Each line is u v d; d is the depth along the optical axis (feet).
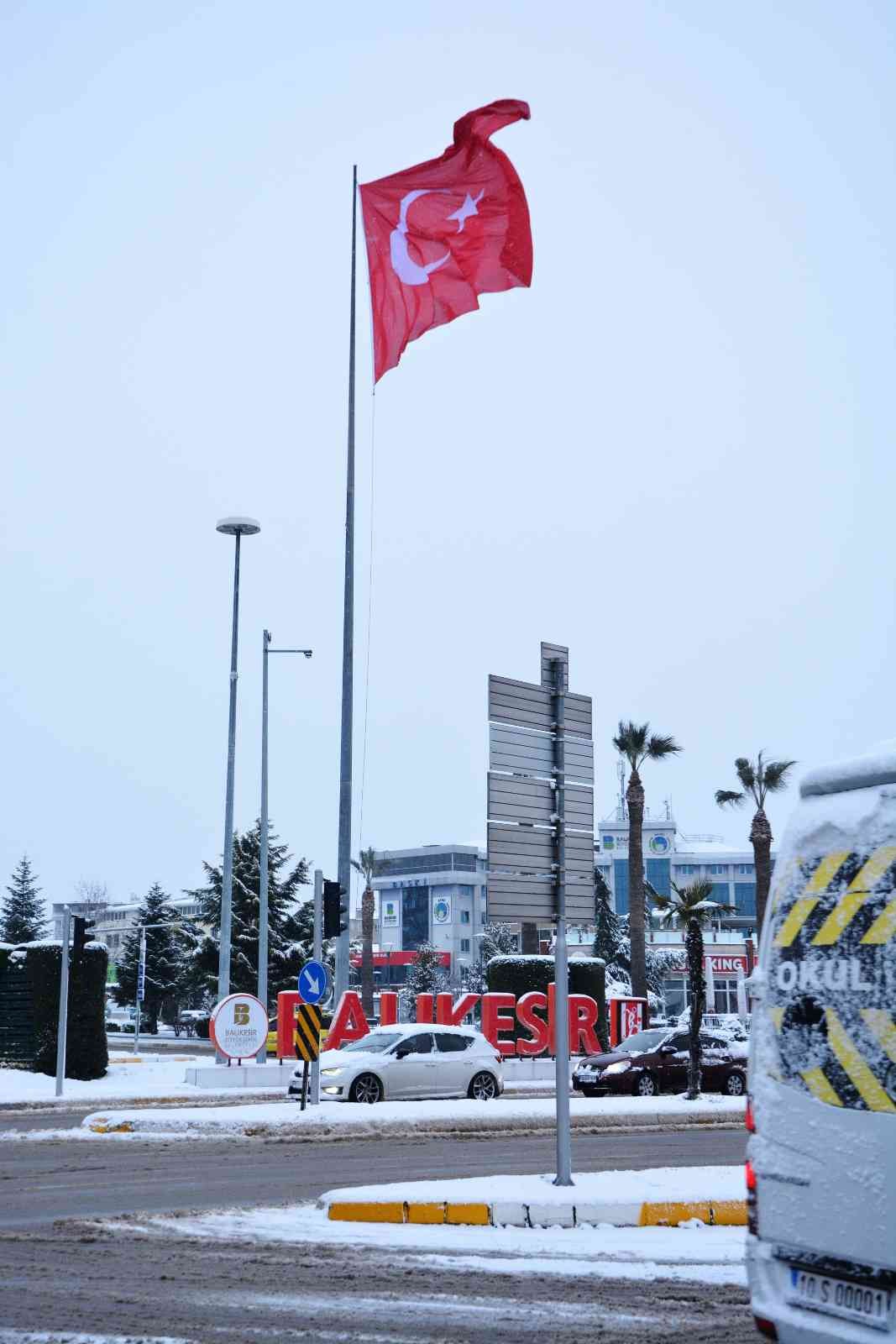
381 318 77.66
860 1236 18.13
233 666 126.93
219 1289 30.71
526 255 77.25
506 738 48.42
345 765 93.25
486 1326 26.84
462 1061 97.35
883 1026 18.31
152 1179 53.42
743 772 191.93
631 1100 92.63
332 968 210.59
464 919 454.40
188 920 267.80
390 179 77.30
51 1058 114.32
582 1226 40.09
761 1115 19.97
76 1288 30.86
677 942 382.83
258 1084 110.11
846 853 19.51
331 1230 39.75
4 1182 52.39
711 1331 26.50
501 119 75.36
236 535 129.59
